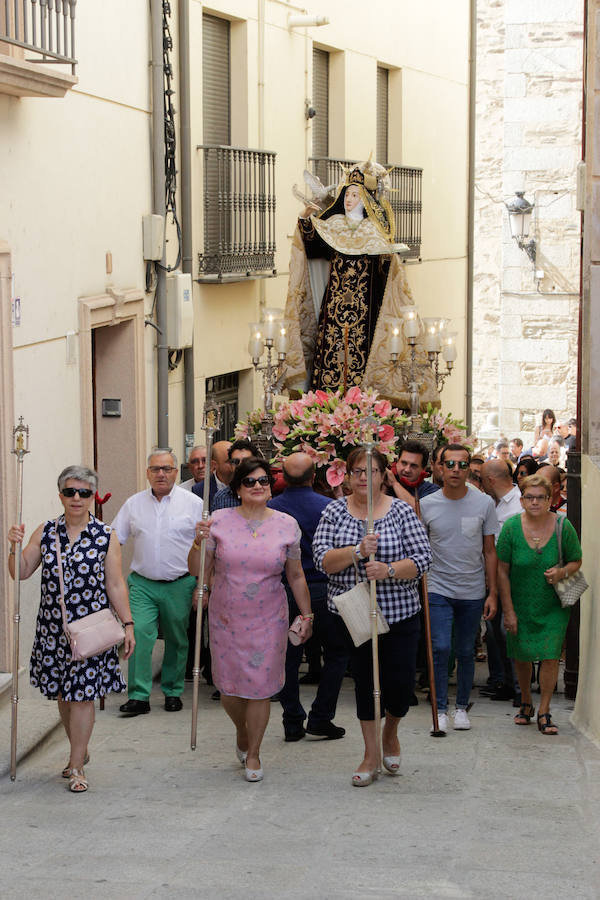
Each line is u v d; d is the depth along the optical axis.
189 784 6.93
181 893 4.91
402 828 5.91
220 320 14.86
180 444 13.92
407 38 20.56
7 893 4.94
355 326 13.27
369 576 6.63
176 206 13.62
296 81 16.73
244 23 15.16
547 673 8.45
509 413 23.17
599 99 9.10
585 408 9.47
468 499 8.54
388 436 10.54
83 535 6.80
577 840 5.70
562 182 22.39
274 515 7.07
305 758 7.66
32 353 9.80
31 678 6.89
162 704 9.54
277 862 5.34
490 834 5.81
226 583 6.97
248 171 15.09
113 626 6.70
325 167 17.75
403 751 7.82
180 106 13.58
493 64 24.23
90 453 10.98
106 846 5.62
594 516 8.95
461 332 23.41
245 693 6.94
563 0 21.98
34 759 7.60
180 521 9.13
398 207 20.00
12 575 6.91
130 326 12.29
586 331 9.36
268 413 11.73
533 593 8.40
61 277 10.44
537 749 7.89
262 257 15.41
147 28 12.65
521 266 22.75
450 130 22.62
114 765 7.43
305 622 7.08
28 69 8.85
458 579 8.52
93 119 11.20
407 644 6.86
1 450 9.05
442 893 4.89
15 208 9.46
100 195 11.40
